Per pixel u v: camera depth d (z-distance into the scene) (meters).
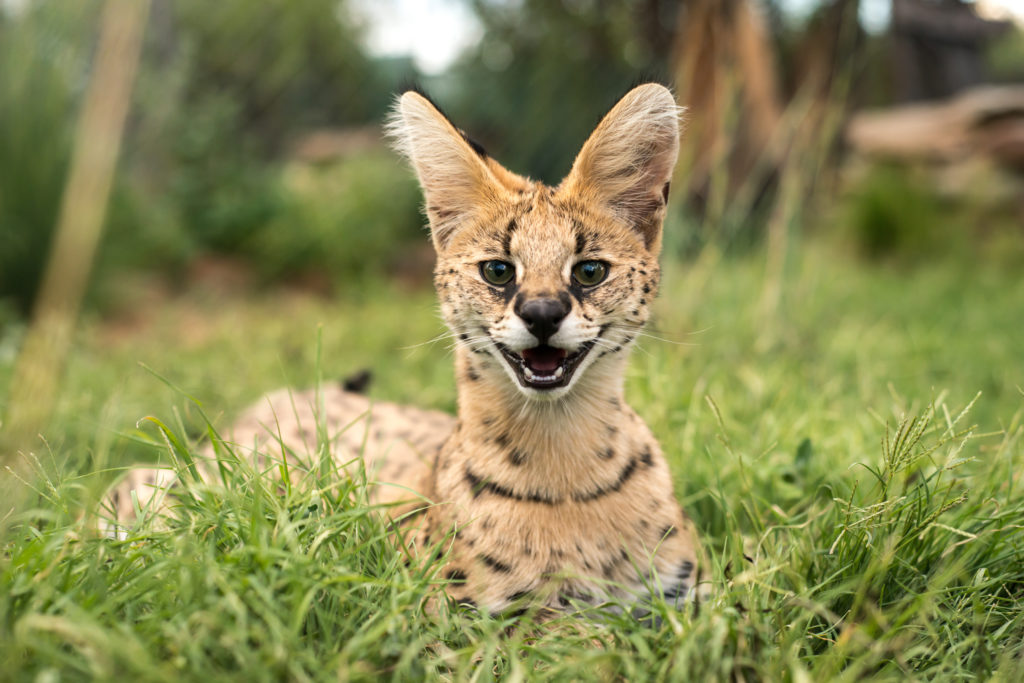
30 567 2.03
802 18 8.69
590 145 2.75
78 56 6.38
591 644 2.25
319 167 9.70
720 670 1.94
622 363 2.72
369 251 8.68
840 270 8.15
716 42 5.23
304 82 9.52
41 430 2.94
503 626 2.20
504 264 2.68
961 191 9.69
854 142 10.66
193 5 8.74
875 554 2.28
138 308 7.25
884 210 9.30
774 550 2.56
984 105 10.19
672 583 2.54
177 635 1.80
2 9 6.33
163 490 2.44
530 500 2.46
